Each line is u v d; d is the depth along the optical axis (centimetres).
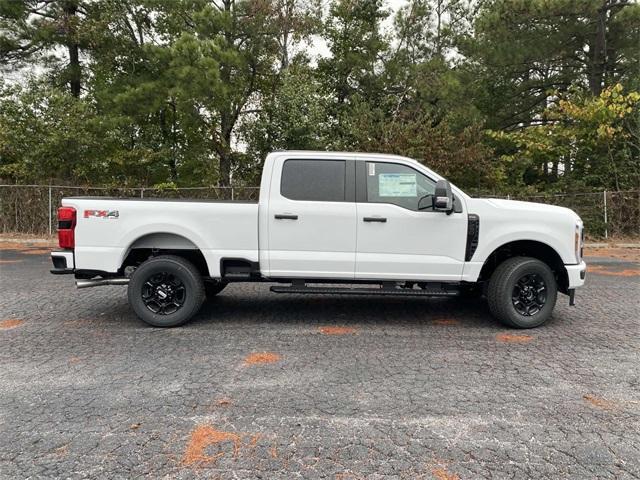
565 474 309
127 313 699
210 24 1675
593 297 817
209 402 407
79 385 441
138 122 1948
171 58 1641
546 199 1697
